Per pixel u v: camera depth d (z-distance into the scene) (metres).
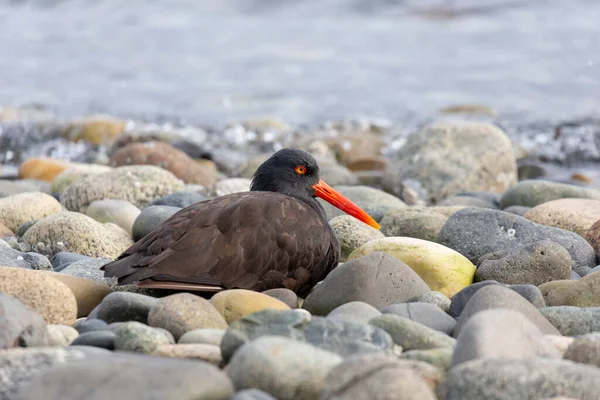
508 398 5.85
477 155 17.45
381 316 7.41
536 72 27.97
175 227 8.99
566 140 22.30
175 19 34.47
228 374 6.23
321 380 6.04
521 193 14.32
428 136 17.89
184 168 17.23
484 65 28.78
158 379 5.68
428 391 5.75
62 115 24.59
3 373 6.11
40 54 30.44
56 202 12.98
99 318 8.06
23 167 18.02
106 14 35.03
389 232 11.94
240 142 22.28
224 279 8.88
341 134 22.16
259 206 9.26
